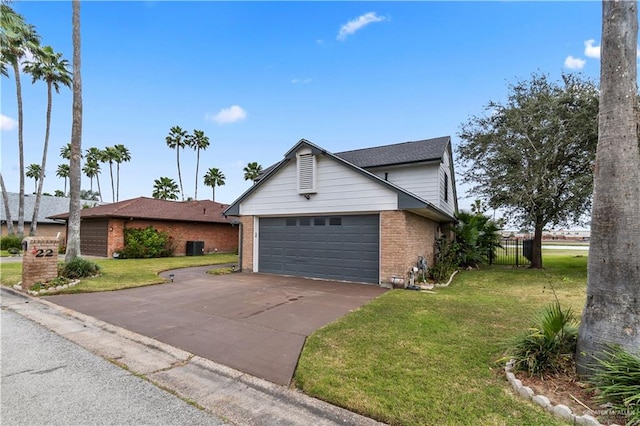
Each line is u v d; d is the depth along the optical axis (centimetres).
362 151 1688
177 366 371
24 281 805
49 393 305
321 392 302
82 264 978
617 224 301
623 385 258
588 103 1137
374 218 944
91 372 354
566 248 2853
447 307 632
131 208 1917
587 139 1157
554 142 1188
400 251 884
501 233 1853
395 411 268
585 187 1143
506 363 348
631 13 312
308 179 1029
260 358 390
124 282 914
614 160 307
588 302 314
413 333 469
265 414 271
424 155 1378
